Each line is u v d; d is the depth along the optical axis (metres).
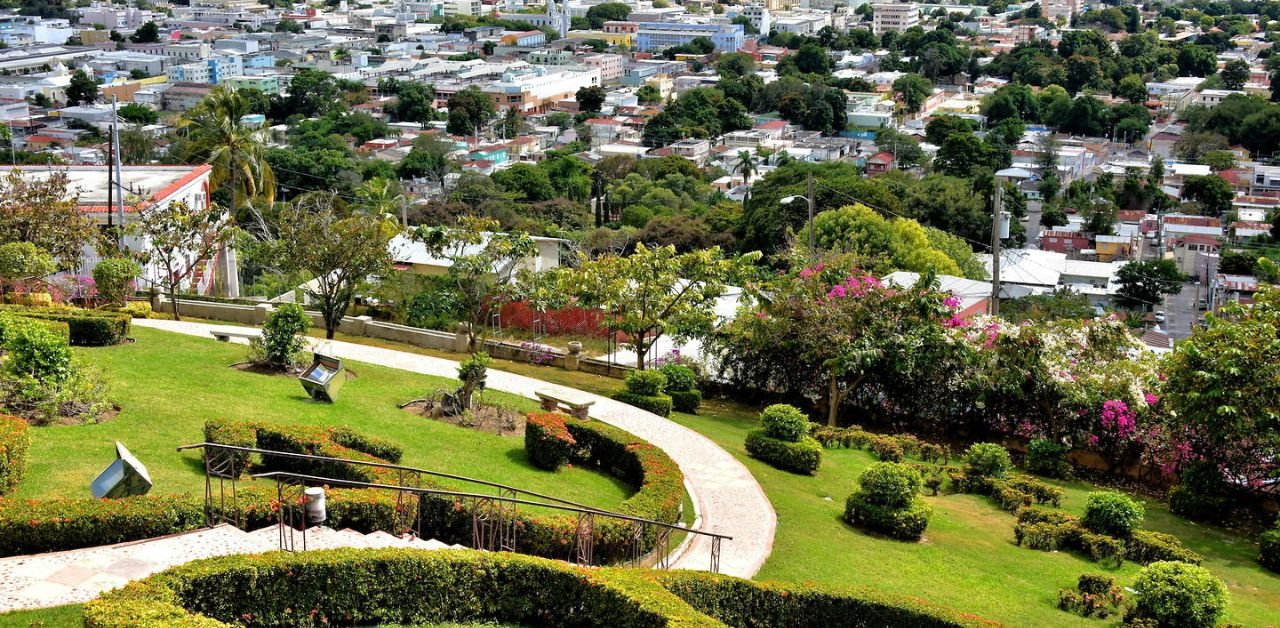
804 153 182.75
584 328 47.50
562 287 41.44
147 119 187.62
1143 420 34.47
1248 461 31.95
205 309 44.09
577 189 135.00
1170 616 21.38
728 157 181.25
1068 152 175.50
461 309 45.78
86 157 127.56
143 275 46.81
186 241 45.56
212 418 25.56
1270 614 23.89
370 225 41.47
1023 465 35.50
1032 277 101.25
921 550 25.39
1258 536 30.03
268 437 23.22
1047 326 37.75
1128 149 194.12
